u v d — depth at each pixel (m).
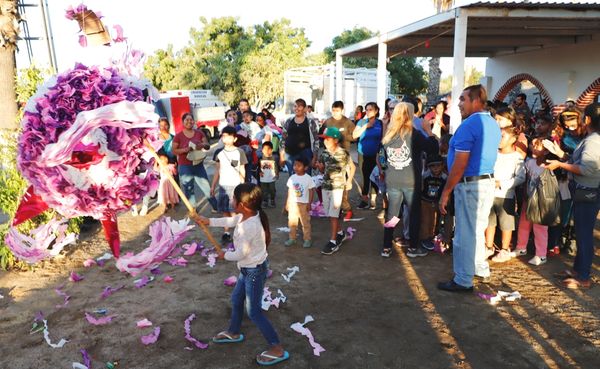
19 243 3.40
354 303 4.43
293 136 7.89
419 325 3.99
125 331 3.94
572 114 5.04
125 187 2.74
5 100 5.59
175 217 7.73
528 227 5.51
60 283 4.99
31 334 3.91
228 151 6.22
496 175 5.27
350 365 3.40
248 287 3.36
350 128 7.95
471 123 4.32
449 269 5.29
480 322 4.03
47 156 2.32
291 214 6.07
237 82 27.81
